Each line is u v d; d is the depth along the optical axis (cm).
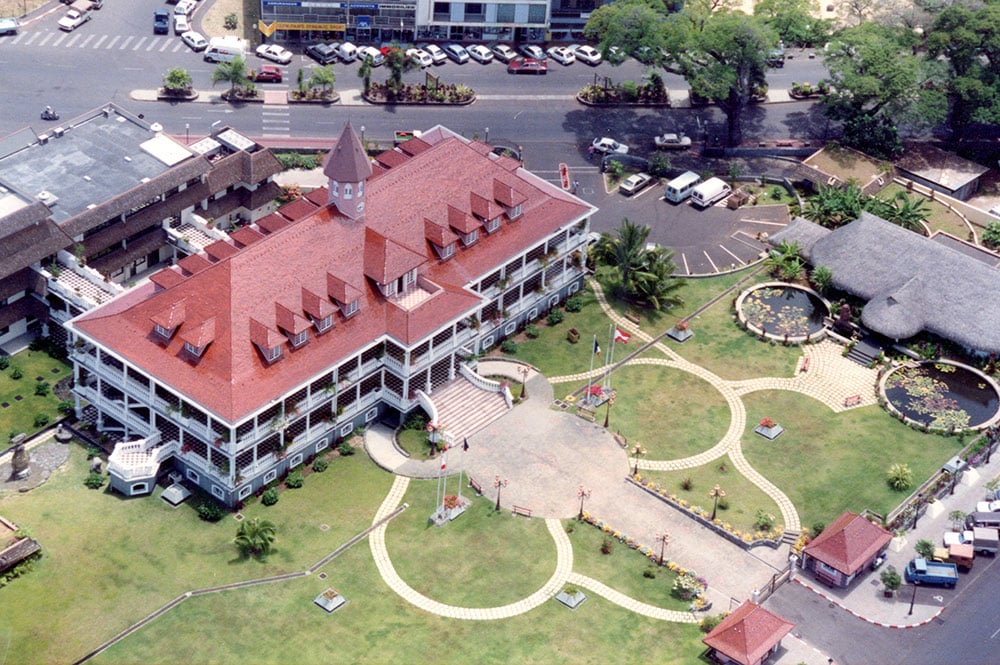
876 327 17800
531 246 17412
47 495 15075
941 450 16512
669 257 18438
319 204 17050
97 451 15650
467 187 17338
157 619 13838
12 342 17050
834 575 14662
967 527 15438
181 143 19200
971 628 14362
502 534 15062
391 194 16812
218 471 14962
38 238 16700
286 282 15625
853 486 15975
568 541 15050
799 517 15550
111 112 18938
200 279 15462
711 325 18225
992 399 17288
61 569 14250
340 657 13588
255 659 13512
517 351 17550
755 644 13575
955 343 17825
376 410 16350
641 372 17425
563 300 18438
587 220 18275
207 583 14250
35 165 17838
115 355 15250
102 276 17188
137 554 14475
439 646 13775
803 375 17512
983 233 19962
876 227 18650
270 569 14450
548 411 16700
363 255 16175
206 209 18588
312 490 15450
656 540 15162
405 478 15675
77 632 13650
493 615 14150
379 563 14625
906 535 15362
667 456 16238
